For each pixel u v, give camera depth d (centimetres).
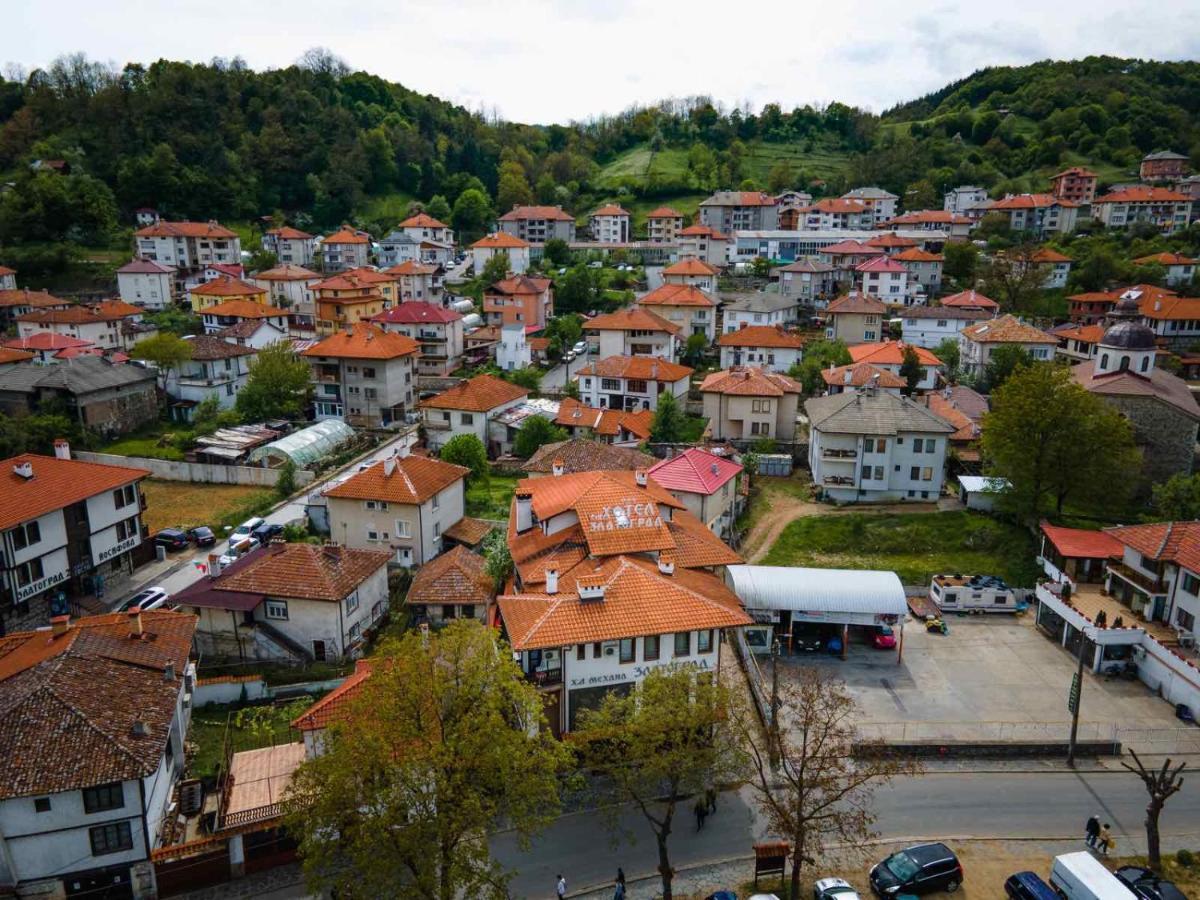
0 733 3625
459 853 3167
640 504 5131
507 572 5850
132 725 3784
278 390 10694
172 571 6950
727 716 3778
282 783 4038
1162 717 4934
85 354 11431
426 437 10156
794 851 3544
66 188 17562
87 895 3659
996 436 7056
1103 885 3353
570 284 15488
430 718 3369
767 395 8988
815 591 5625
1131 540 5691
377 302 14700
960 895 3606
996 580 6444
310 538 7350
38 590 5916
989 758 4616
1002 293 14350
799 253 17875
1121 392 7694
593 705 4378
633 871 3797
